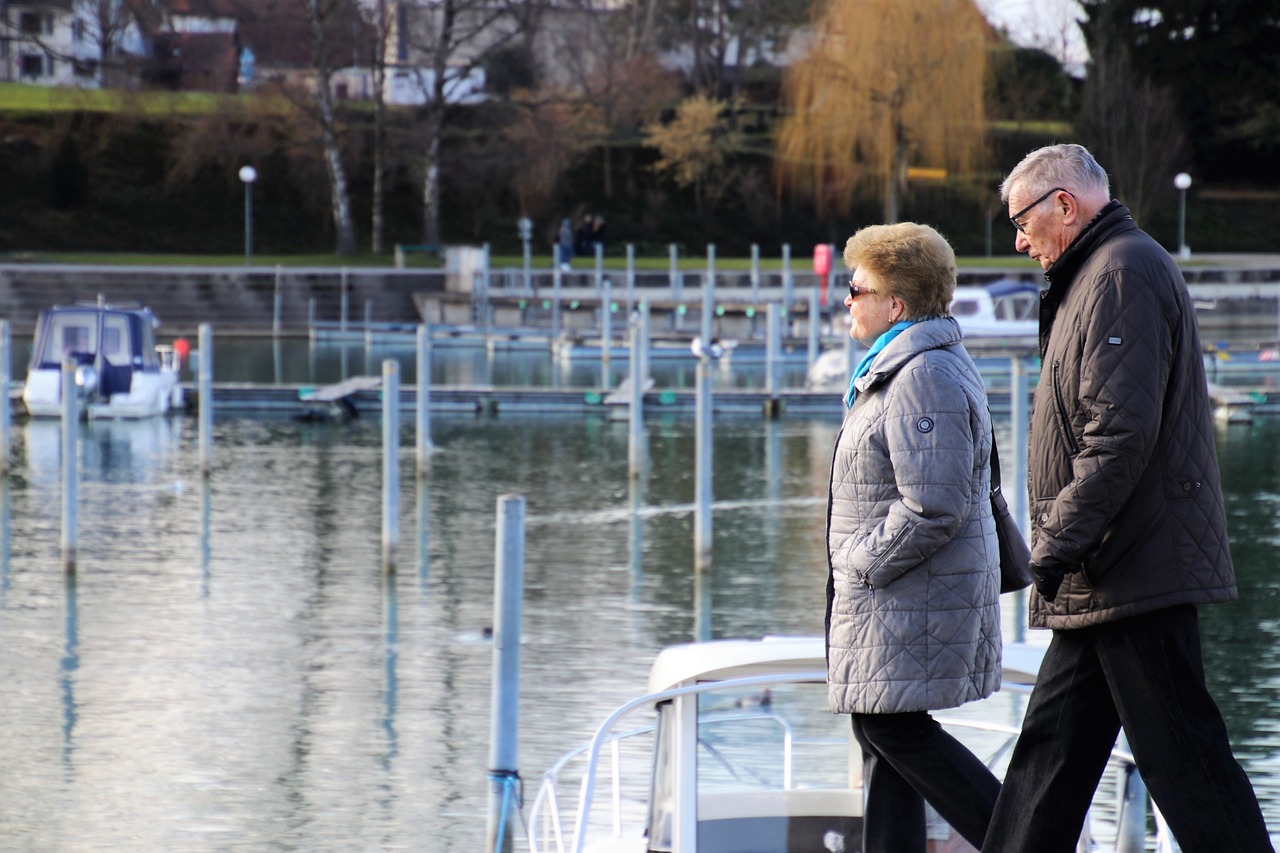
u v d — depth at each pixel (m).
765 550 32.81
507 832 12.14
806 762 9.44
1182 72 143.88
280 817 17.45
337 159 115.69
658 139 128.50
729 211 134.38
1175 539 7.46
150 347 56.69
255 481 41.56
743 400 58.94
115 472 42.88
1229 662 24.05
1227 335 96.31
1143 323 7.36
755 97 146.62
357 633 25.66
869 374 7.99
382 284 100.38
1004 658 10.33
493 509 37.75
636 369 42.50
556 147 121.94
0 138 126.25
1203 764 7.45
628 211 132.38
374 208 123.06
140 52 144.38
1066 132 130.00
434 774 18.92
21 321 91.69
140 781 18.66
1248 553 32.59
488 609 27.31
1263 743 19.94
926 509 7.70
